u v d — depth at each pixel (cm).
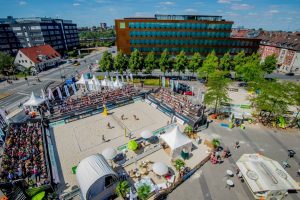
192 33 7650
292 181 2092
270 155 2844
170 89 5456
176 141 2697
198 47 7894
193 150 2927
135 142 2805
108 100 4403
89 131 3419
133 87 5381
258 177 2112
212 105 4412
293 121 3734
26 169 2372
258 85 4000
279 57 8800
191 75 7362
